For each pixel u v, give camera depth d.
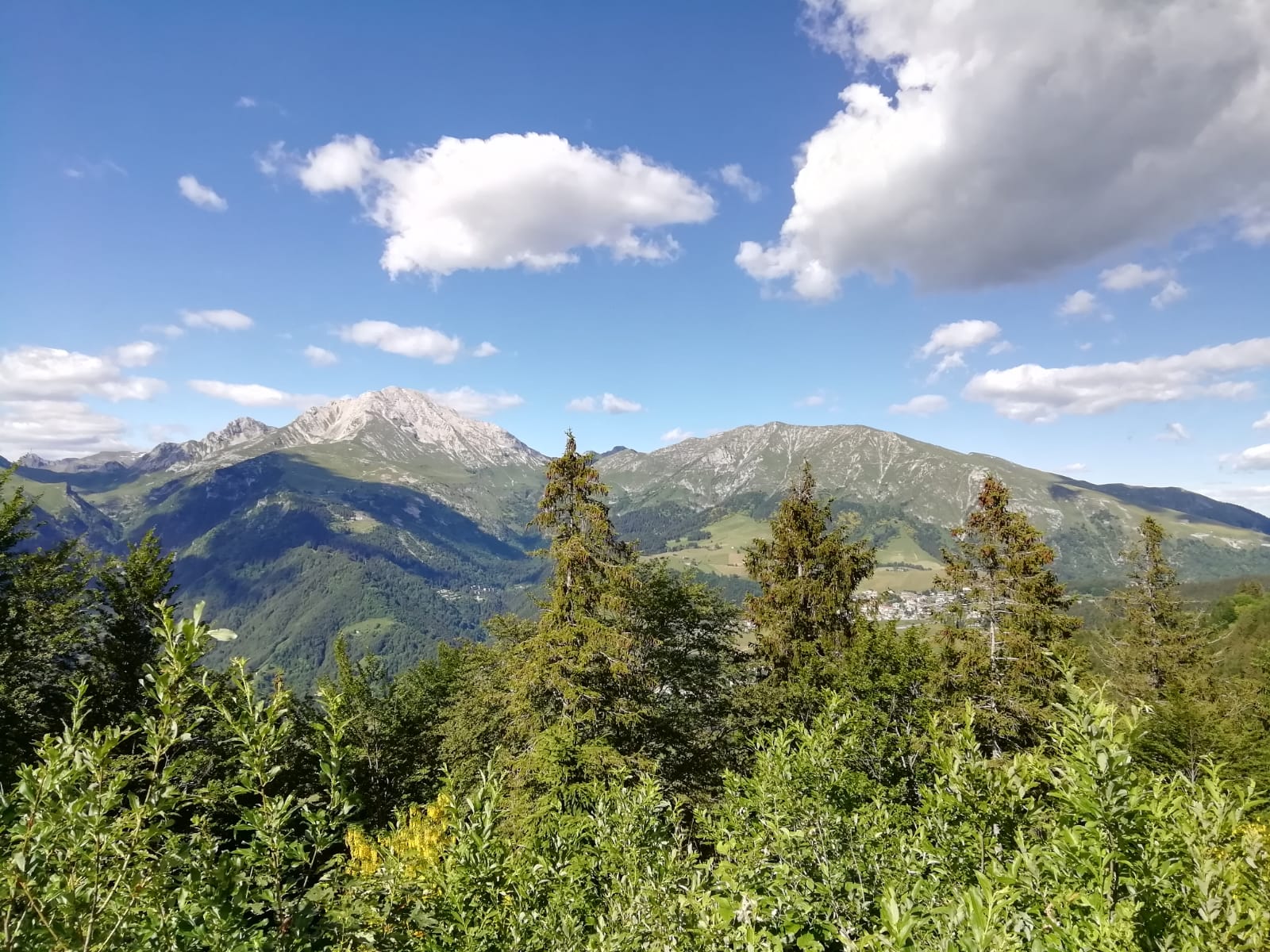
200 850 4.10
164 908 3.92
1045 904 4.62
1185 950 4.01
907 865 5.60
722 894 5.92
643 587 19.50
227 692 4.25
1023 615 19.86
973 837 5.46
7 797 3.75
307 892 4.82
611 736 17.34
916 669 19.41
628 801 7.11
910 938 4.40
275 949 4.12
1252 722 29.33
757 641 23.66
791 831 5.79
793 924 5.14
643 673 19.22
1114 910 4.16
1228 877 4.35
